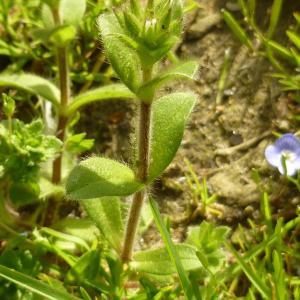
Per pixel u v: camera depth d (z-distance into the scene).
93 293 0.10
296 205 0.11
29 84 0.11
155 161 0.09
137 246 0.11
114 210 0.10
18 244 0.10
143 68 0.08
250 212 0.12
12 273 0.08
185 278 0.08
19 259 0.09
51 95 0.11
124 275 0.10
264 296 0.09
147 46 0.08
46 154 0.10
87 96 0.11
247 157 0.12
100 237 0.10
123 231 0.10
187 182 0.12
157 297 0.09
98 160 0.09
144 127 0.09
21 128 0.10
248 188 0.12
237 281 0.10
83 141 0.11
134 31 0.08
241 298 0.09
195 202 0.12
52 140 0.10
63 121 0.11
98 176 0.09
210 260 0.10
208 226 0.10
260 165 0.12
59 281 0.10
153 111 0.09
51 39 0.10
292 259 0.10
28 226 0.11
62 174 0.12
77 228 0.11
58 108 0.11
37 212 0.11
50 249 0.10
